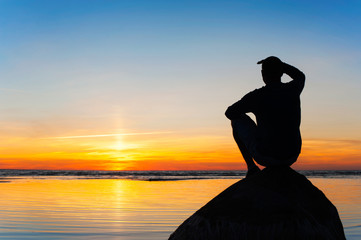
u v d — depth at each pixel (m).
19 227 7.38
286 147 3.17
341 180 33.31
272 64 3.33
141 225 7.75
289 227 2.81
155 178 38.72
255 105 3.23
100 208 10.46
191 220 3.09
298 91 3.32
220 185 23.20
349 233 6.98
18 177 36.50
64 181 27.67
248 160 3.40
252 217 2.89
